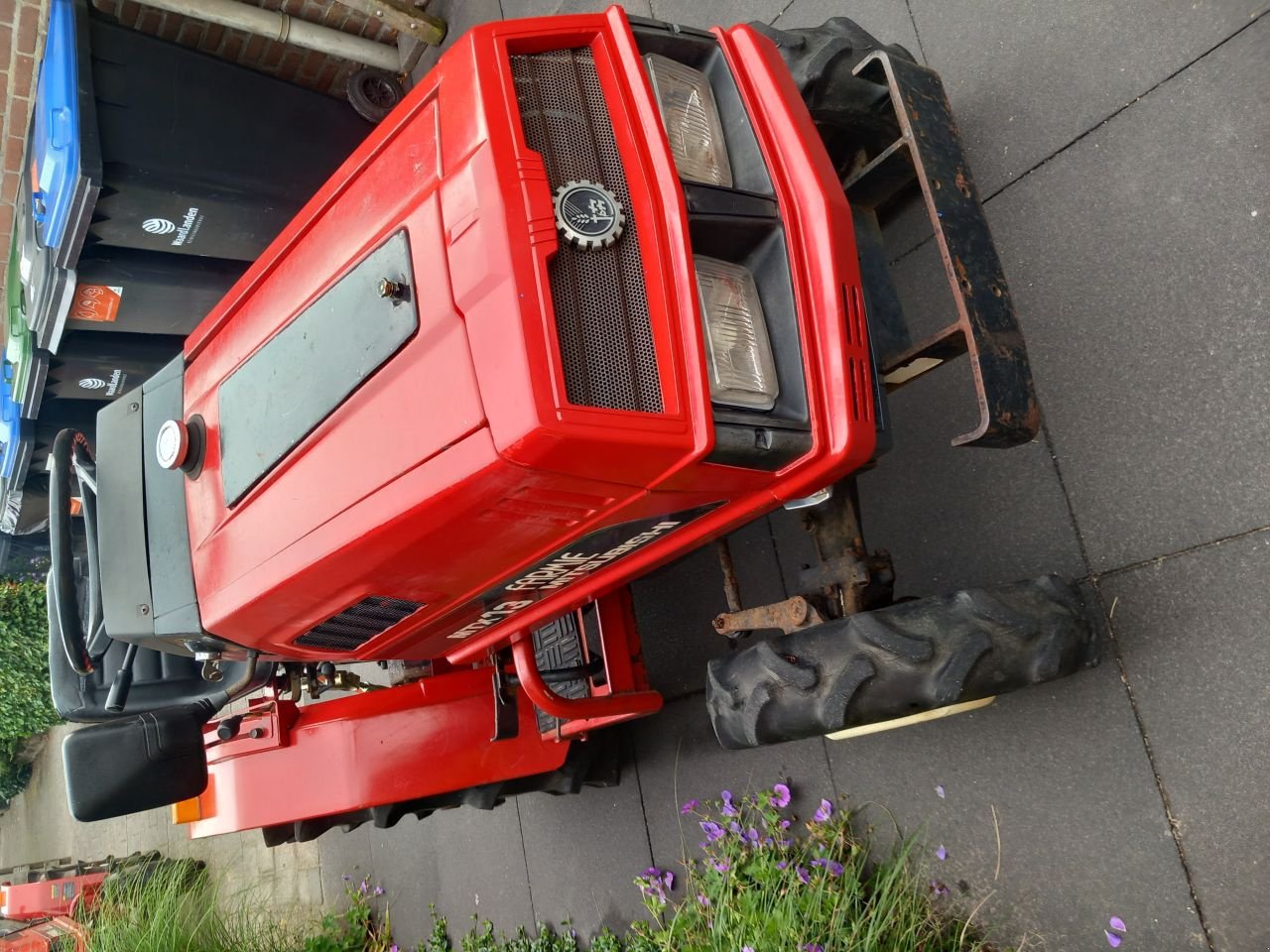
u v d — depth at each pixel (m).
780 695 1.98
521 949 4.11
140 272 4.09
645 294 1.67
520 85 1.74
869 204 2.31
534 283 1.55
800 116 1.90
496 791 3.33
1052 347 2.44
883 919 2.55
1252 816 2.05
